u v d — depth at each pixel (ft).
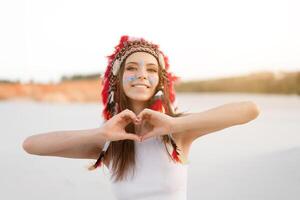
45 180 17.95
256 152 23.59
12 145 27.81
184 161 7.35
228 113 6.81
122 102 7.41
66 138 6.94
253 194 15.37
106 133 6.65
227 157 22.45
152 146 7.29
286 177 17.46
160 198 7.21
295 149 23.77
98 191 16.31
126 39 7.64
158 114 6.65
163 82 7.43
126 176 7.28
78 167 20.57
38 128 38.11
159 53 7.45
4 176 18.76
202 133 7.22
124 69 7.34
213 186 16.67
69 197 15.60
